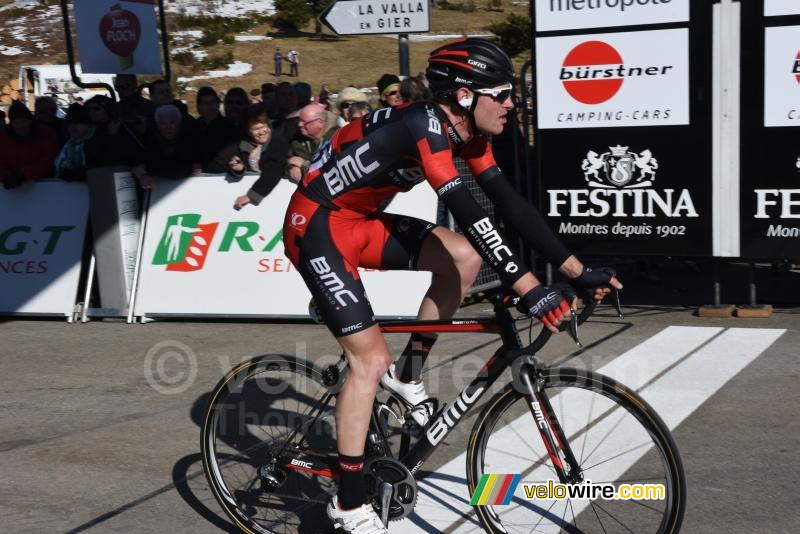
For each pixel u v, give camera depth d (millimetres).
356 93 5723
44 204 5883
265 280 5477
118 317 5742
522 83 5496
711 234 5027
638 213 5152
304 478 2912
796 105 4734
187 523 2875
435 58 2346
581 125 5168
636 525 2436
